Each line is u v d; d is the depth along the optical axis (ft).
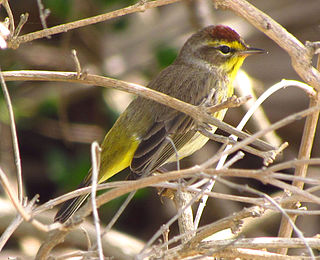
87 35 43.11
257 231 36.65
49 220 36.83
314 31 46.55
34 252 36.40
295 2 47.16
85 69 24.23
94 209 18.24
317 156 41.88
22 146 41.32
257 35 47.03
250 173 19.11
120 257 35.01
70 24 24.72
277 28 25.14
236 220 21.86
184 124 31.91
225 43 33.76
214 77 33.63
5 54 40.78
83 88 41.98
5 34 23.95
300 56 24.86
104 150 31.68
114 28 44.47
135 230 40.93
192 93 32.55
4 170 39.42
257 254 22.36
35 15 40.55
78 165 40.96
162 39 45.60
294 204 25.20
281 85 27.22
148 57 44.96
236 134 24.54
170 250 22.40
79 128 41.60
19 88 41.52
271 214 36.63
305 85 27.17
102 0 42.27
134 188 19.45
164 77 33.45
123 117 32.24
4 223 36.04
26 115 40.96
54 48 42.01
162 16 46.78
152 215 41.29
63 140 41.78
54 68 42.06
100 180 31.30
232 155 42.42
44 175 41.29
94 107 42.57
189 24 45.88
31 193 40.93
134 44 45.39
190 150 33.06
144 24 46.21
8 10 24.21
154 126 31.63
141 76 44.65
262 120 41.57
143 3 24.86
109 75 43.86
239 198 21.15
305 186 38.29
